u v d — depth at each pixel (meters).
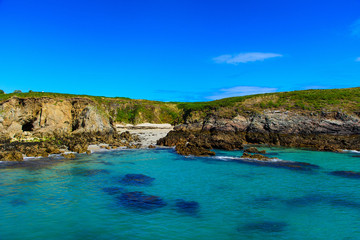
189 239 10.91
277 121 51.12
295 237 11.29
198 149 35.16
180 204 15.21
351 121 46.41
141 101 92.19
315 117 50.38
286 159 31.53
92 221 12.61
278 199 16.30
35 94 61.03
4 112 43.91
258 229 12.02
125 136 52.22
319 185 19.61
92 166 25.61
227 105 67.38
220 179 21.16
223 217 13.36
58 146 37.38
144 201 15.66
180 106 89.50
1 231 11.34
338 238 11.26
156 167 25.81
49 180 19.89
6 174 21.38
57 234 11.18
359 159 31.56
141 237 11.02
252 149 36.34
